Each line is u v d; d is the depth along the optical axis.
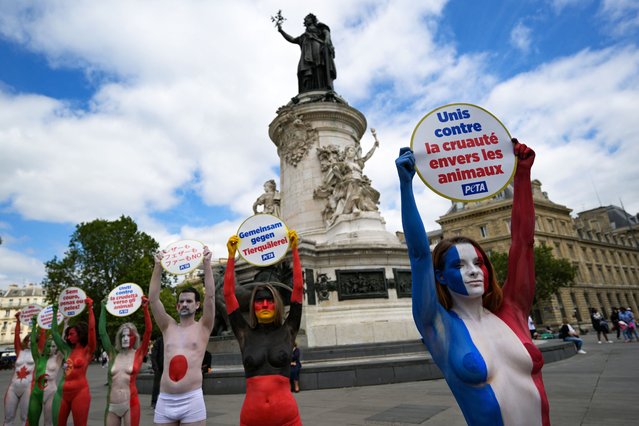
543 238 64.94
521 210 2.81
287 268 15.73
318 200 20.81
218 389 10.64
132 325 5.60
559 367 11.78
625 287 74.25
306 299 15.31
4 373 31.73
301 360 12.65
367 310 15.83
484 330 2.54
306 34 27.89
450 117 2.97
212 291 4.64
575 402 7.00
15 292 115.19
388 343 14.60
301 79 27.75
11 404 7.25
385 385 10.33
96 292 45.62
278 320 3.70
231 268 4.06
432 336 2.60
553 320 56.88
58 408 5.79
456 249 2.68
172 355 4.35
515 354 2.42
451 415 6.55
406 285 16.77
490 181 2.85
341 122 23.23
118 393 5.25
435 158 2.90
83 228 46.81
